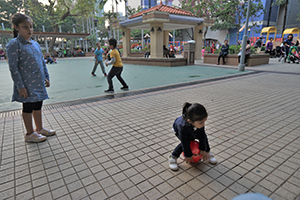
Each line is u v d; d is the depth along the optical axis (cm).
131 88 661
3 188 201
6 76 1056
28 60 269
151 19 1366
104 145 283
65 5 3266
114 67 585
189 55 1349
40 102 301
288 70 976
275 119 365
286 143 277
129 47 1900
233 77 825
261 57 1248
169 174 216
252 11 1634
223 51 1295
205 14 2120
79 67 1448
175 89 622
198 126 189
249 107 435
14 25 260
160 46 1468
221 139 292
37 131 313
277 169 220
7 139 308
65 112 426
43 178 215
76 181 209
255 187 193
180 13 1580
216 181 203
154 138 301
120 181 207
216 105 453
